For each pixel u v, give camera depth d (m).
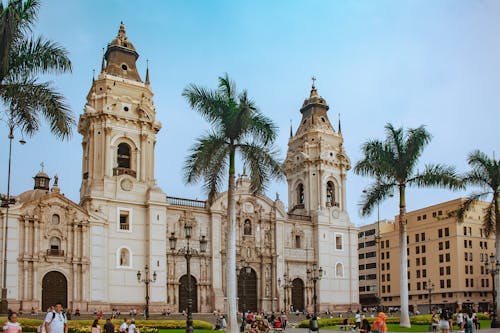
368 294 161.50
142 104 91.25
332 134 113.81
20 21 34.94
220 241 95.00
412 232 147.75
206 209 94.94
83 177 89.00
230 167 52.38
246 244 98.06
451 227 135.12
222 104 52.25
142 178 89.12
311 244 106.38
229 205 51.72
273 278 99.75
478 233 136.75
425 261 141.75
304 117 117.19
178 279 89.69
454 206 136.88
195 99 51.97
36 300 76.00
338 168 112.94
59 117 36.28
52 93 36.62
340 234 109.88
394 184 65.00
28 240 77.44
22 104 35.62
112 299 82.38
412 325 67.69
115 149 88.00
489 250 137.88
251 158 51.78
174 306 87.94
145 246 86.81
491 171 70.12
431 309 114.19
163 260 86.94
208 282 92.56
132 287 84.38
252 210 100.38
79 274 80.25
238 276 94.31
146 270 80.56
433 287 137.62
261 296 98.19
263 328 45.09
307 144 111.38
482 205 139.75
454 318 71.81
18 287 75.56
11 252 75.81
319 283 104.12
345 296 107.50
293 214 106.50
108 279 82.69
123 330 41.41
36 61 36.78
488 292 134.62
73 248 80.50
